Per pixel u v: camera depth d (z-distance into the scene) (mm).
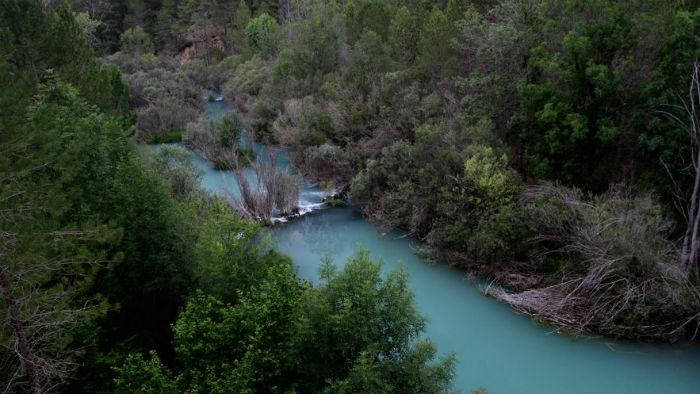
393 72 29000
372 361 8812
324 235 21438
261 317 10125
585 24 17859
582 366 12781
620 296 13680
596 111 17406
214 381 9242
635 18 17391
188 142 33656
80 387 10812
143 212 12414
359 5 45781
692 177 15203
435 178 19328
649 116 16547
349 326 9086
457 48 25125
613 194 16344
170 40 75812
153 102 42188
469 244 17094
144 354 11922
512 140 21688
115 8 74062
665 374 12344
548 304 14625
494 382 12344
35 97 13883
